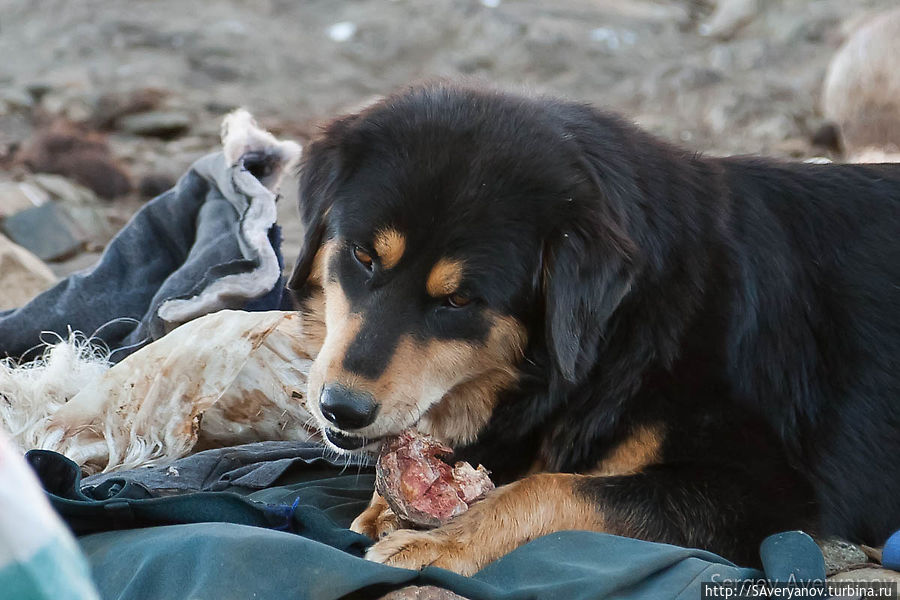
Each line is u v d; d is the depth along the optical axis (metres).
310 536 4.32
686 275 4.51
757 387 4.62
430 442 4.60
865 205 5.04
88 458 5.27
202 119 16.88
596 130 4.62
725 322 4.55
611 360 4.51
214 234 6.45
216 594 3.59
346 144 4.55
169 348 5.37
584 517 4.26
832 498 4.77
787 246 4.85
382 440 4.50
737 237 4.73
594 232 4.22
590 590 3.73
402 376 4.23
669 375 4.46
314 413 4.34
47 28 20.75
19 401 5.44
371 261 4.36
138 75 18.70
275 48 21.19
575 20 23.23
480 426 4.83
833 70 16.56
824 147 16.75
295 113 18.12
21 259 8.44
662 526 4.25
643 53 21.97
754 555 4.24
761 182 5.01
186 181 6.85
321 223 4.72
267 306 6.11
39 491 2.35
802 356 4.78
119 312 6.54
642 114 18.94
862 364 4.86
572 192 4.28
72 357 5.70
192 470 5.02
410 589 3.78
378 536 4.61
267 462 5.21
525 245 4.29
